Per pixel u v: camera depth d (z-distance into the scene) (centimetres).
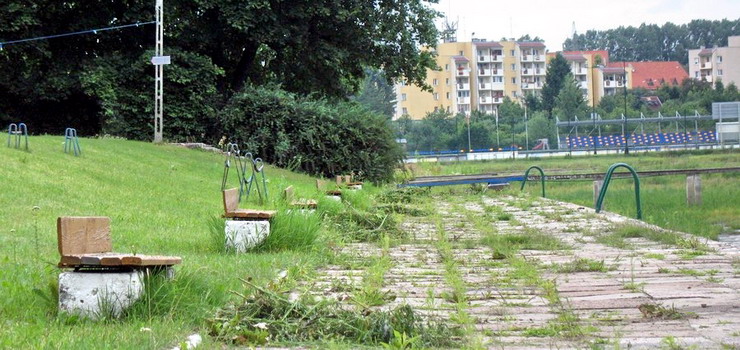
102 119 3488
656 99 14412
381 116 3700
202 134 3622
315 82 4275
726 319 703
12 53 3550
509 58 15225
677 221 2072
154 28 3741
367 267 1076
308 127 3562
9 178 1678
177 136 3572
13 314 672
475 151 10050
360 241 1483
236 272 939
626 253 1218
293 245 1225
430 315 694
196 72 3559
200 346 585
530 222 1800
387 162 3644
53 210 1472
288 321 664
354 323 653
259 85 4112
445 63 14700
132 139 3484
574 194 3328
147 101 3481
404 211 2109
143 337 596
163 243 1227
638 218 1822
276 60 4194
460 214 2106
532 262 1098
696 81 15425
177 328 630
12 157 1956
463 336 632
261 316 678
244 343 617
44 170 1888
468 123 11112
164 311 683
